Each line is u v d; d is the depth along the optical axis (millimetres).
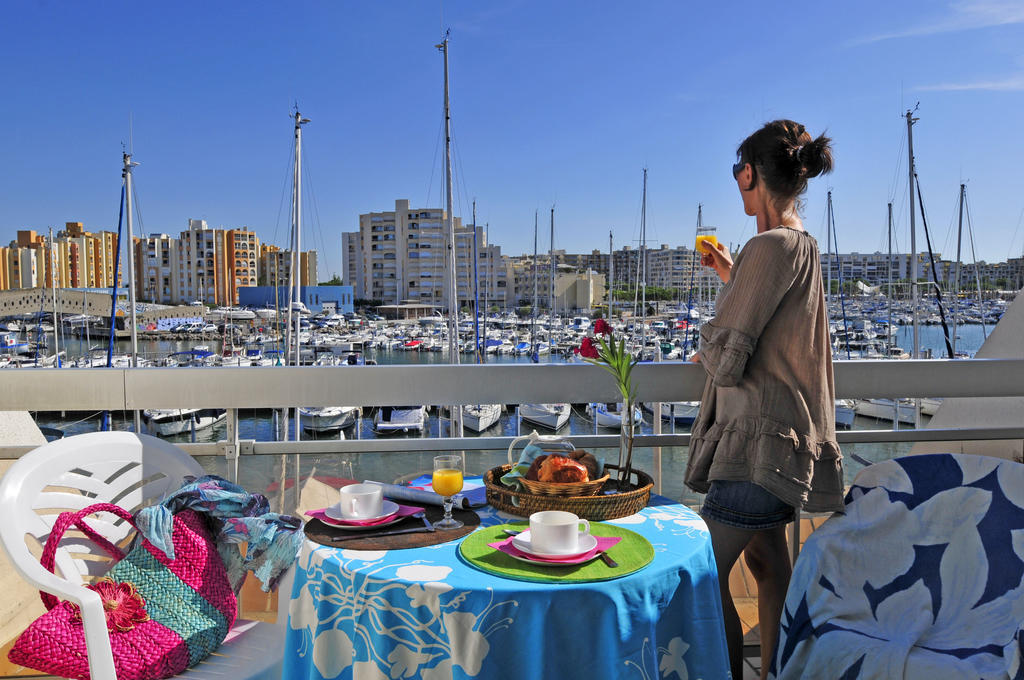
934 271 26984
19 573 1203
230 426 1917
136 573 1363
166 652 1311
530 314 90250
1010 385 2148
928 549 1630
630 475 1630
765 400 1531
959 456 1686
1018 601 1478
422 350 59875
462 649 1042
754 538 1858
